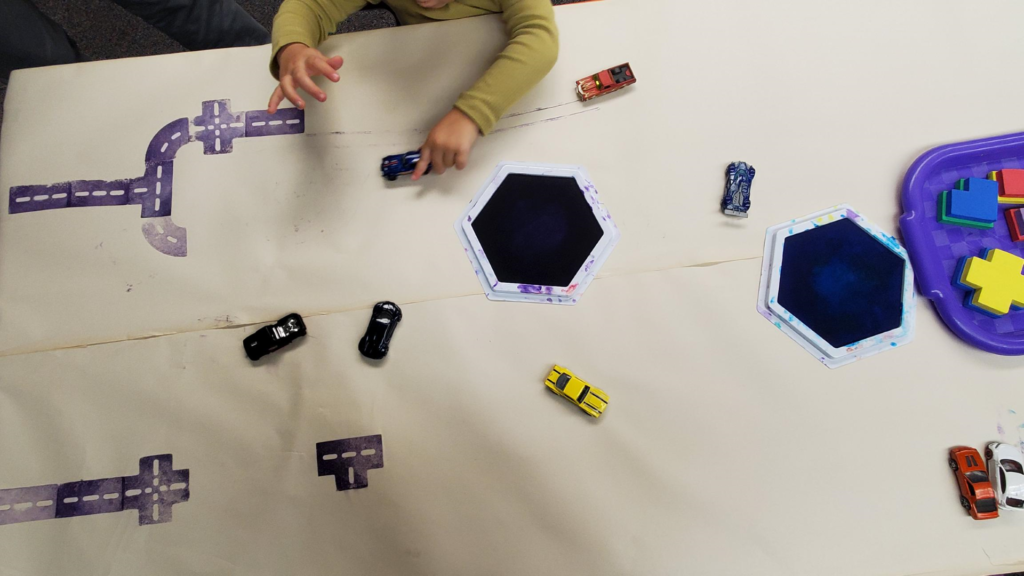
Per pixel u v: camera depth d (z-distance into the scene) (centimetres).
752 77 88
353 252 84
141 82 87
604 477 80
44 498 78
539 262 84
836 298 83
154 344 81
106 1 137
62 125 86
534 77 83
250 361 81
